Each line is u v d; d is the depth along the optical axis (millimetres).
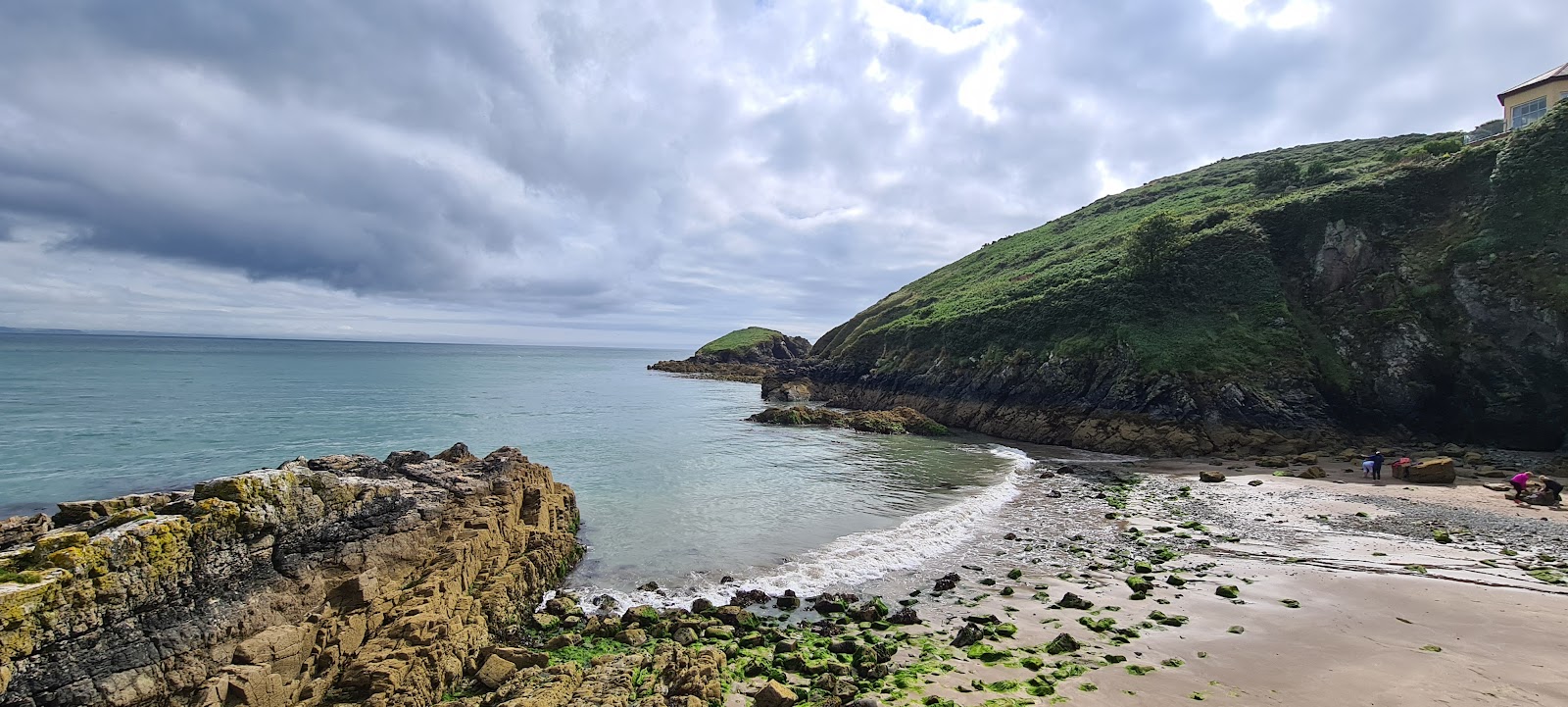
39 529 10914
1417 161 48156
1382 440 36562
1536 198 38250
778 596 16156
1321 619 13508
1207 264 48844
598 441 40031
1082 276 58031
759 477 31016
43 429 37156
